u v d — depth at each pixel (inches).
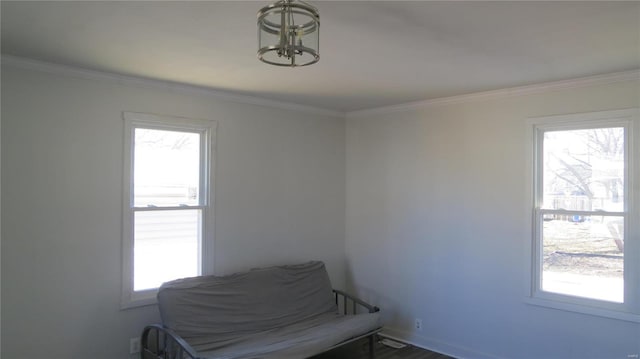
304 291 172.4
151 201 149.6
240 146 170.2
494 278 159.9
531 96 151.7
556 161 148.8
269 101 178.1
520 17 89.6
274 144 181.3
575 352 141.8
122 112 140.6
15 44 108.3
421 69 130.2
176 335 127.7
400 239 187.9
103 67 129.3
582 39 103.3
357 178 204.8
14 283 121.7
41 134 126.0
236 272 167.5
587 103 140.1
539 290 150.3
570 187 145.8
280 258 182.7
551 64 124.5
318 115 198.1
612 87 135.6
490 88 155.5
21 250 122.7
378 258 195.9
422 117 181.2
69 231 130.6
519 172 154.1
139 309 143.9
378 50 112.0
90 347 134.0
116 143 139.6
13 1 82.1
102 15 89.4
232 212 167.5
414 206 183.3
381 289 194.2
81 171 132.9
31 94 124.4
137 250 145.9
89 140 134.4
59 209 129.0
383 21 91.7
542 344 148.5
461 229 168.9
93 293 134.7
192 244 158.7
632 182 132.4
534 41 104.7
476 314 164.2
